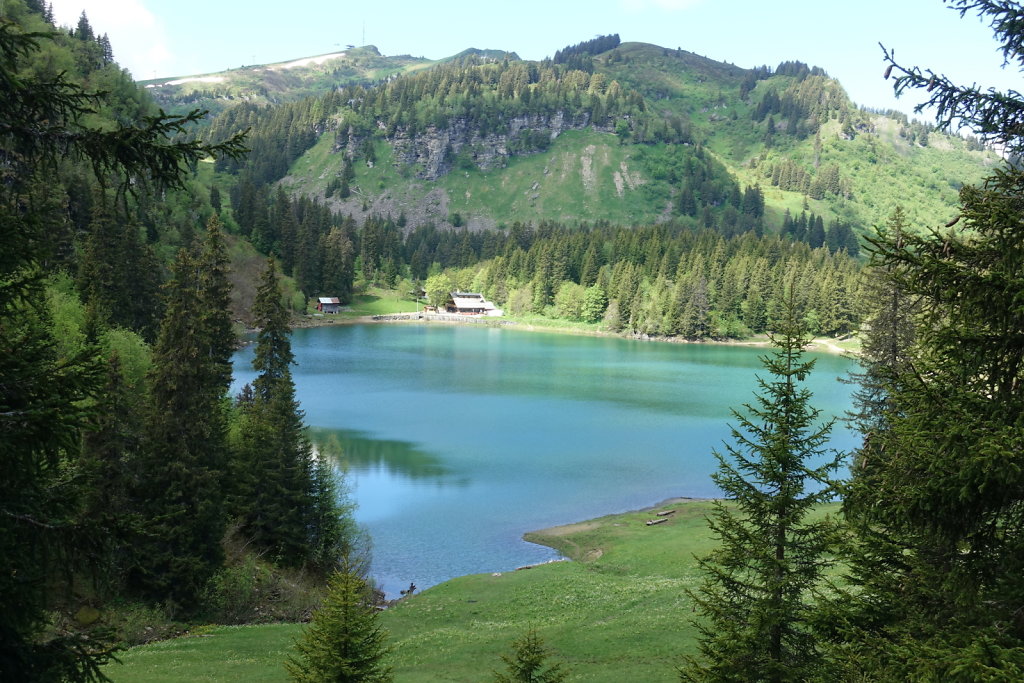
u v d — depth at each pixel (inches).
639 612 1397.6
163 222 5861.2
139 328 3004.4
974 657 335.9
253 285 7706.7
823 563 673.0
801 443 690.2
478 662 1178.0
